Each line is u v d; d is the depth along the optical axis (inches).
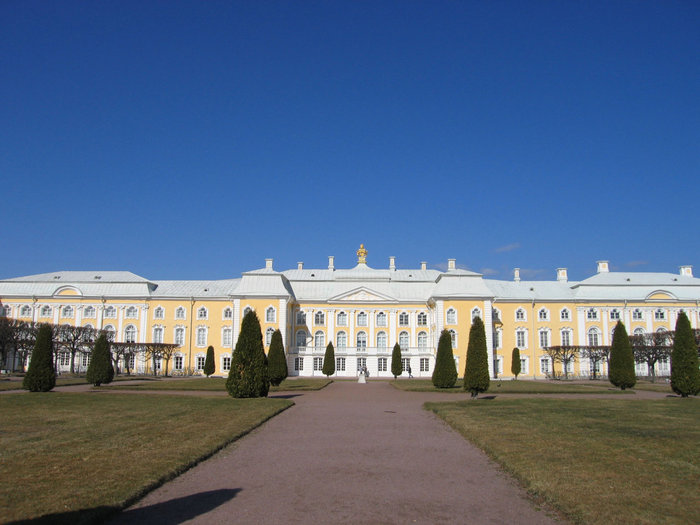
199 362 3580.2
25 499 479.5
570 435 834.8
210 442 761.6
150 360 3572.8
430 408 1262.3
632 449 721.0
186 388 1887.3
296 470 628.4
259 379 1489.9
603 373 3592.5
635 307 3629.4
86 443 745.0
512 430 888.3
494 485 567.8
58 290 3587.6
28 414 1069.1
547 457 671.8
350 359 3501.5
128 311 3609.7
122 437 795.4
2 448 707.4
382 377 3378.4
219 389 1860.2
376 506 493.7
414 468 642.8
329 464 661.3
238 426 924.6
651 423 974.4
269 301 3390.7
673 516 450.3
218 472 615.8
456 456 712.4
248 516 463.8
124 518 457.7
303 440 830.5
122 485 527.5
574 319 3634.4
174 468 602.9
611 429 896.3
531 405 1296.8
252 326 1518.2
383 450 752.3
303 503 500.7
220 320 3602.4
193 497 518.0
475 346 1622.8
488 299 3289.9
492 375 3230.8
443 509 486.9
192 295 3631.9
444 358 2079.2
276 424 1007.0
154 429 874.8
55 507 457.7
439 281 3472.0
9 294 3567.9
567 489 528.1
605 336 3619.6
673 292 3644.2
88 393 1608.0
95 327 3575.3
